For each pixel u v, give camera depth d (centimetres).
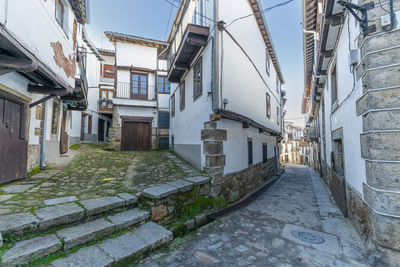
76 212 249
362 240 274
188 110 675
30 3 282
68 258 199
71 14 469
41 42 318
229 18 530
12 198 281
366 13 239
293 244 278
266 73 907
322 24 376
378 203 218
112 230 254
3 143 321
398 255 202
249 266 225
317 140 1052
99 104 1373
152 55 1122
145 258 236
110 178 444
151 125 1104
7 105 346
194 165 583
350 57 280
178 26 809
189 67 674
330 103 534
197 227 365
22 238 204
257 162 757
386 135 217
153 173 508
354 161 308
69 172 470
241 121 585
